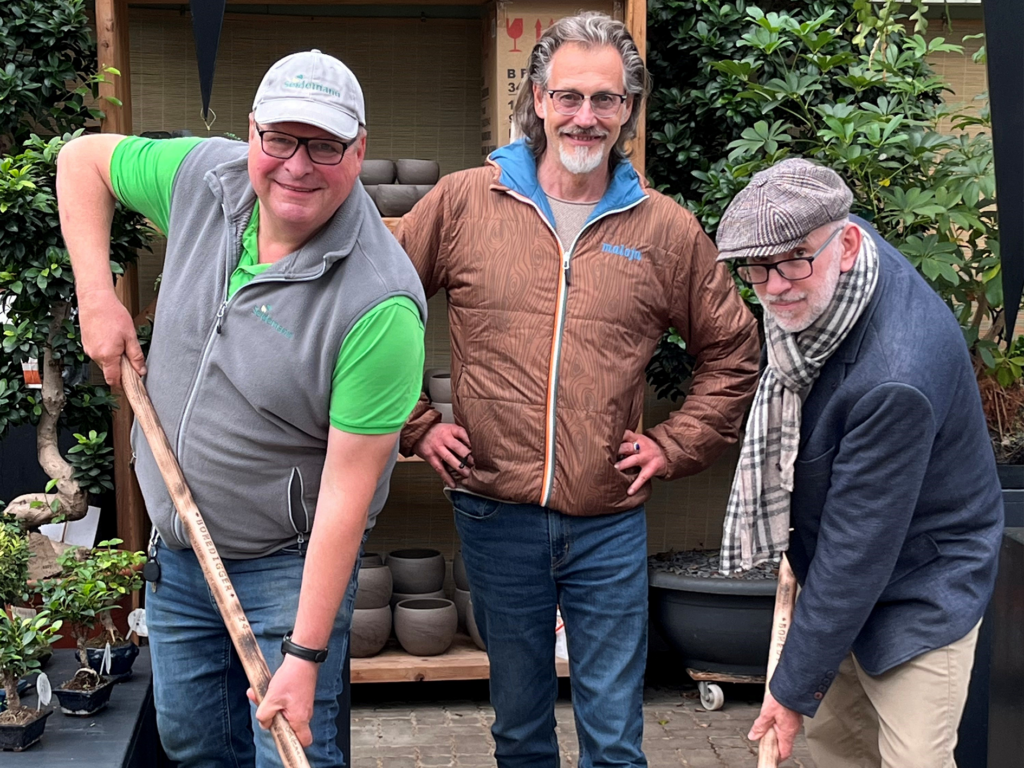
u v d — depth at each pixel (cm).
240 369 185
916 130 340
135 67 380
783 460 208
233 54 385
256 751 198
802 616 201
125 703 263
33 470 365
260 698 177
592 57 230
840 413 196
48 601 260
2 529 256
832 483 197
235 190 189
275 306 182
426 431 259
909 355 188
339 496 180
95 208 205
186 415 190
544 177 247
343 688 254
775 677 206
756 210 185
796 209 183
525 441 241
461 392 249
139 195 201
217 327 186
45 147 309
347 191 178
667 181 383
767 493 214
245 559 198
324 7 388
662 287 247
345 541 180
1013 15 179
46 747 238
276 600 197
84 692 253
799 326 192
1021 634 250
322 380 181
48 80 317
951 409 196
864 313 194
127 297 347
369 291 178
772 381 211
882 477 189
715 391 255
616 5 341
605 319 240
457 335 251
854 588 194
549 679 261
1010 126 181
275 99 168
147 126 383
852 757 237
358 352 177
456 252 249
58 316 316
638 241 243
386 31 392
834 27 370
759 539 215
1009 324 188
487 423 244
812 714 203
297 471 192
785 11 372
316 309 181
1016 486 312
